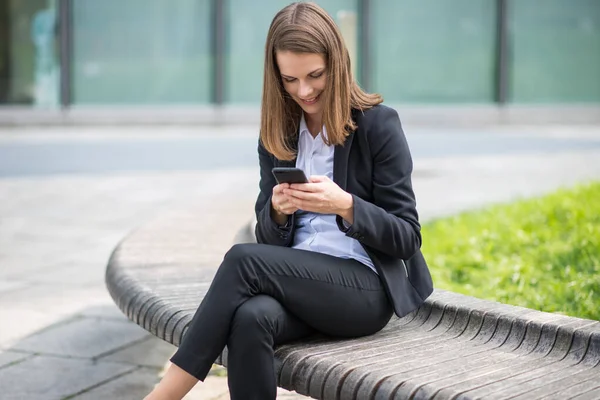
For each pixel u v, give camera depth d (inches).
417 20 937.5
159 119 882.8
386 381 123.3
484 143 754.8
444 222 357.4
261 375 132.9
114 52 884.0
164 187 510.9
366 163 147.8
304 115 154.5
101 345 227.5
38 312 257.4
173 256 219.3
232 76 909.2
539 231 313.0
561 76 969.5
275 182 159.3
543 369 130.0
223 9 897.5
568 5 960.3
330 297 140.8
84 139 766.5
